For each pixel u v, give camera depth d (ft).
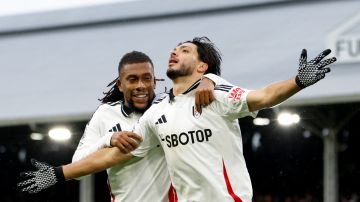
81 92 40.88
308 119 38.88
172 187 16.99
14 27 44.93
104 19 43.01
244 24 39.27
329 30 36.86
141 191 17.20
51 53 43.29
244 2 40.06
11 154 54.70
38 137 49.26
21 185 16.28
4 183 54.70
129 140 15.94
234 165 15.17
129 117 17.57
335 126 38.06
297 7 38.81
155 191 17.11
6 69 43.60
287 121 38.19
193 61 15.80
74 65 42.22
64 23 43.93
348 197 47.24
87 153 16.92
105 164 16.24
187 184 15.26
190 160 15.11
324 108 37.35
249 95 14.43
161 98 16.16
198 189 15.15
